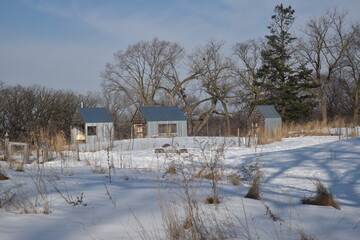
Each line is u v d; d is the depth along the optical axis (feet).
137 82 200.03
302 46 162.20
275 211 18.51
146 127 136.56
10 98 115.85
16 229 15.08
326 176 33.94
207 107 197.98
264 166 40.83
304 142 76.84
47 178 27.71
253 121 134.10
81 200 19.74
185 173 30.91
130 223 16.17
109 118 133.18
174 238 14.15
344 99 202.08
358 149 45.06
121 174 32.68
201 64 187.93
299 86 156.56
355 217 17.51
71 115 150.00
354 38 156.46
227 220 15.78
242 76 184.34
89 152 68.80
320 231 14.93
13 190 22.20
